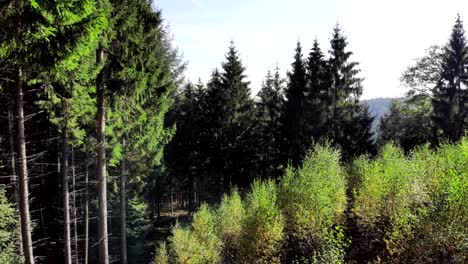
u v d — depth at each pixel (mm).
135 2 14781
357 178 21859
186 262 18984
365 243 15984
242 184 38281
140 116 19406
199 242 20266
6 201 17516
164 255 21375
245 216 18281
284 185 18672
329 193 17516
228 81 38906
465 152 13141
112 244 30891
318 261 11938
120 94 15422
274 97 43094
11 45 7152
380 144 44531
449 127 35406
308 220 16484
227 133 38000
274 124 40688
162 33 19297
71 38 7387
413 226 11484
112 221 31219
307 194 16891
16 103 11672
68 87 14156
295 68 37875
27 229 11945
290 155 36875
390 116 48750
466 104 36062
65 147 18375
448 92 36344
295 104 37250
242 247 17719
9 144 21078
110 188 28953
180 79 34562
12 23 6625
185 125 43781
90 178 27875
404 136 39688
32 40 7133
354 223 18719
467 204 10078
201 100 44031
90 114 17641
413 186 14891
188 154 42125
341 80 37281
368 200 16484
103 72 14852
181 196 56125
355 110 37562
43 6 6504
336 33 37500
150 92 16500
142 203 33500
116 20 14234
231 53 39094
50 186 27766
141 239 33406
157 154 27625
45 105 14805
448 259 10414
